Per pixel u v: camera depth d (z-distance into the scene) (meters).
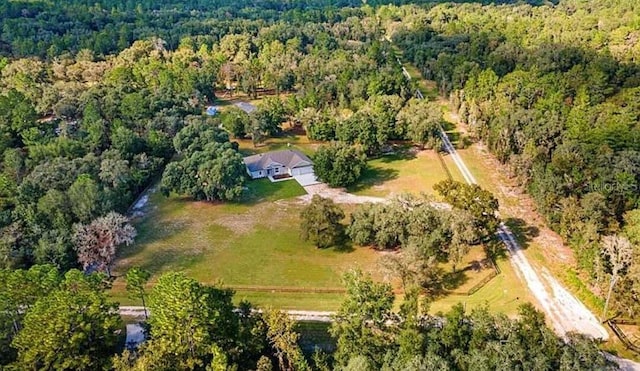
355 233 70.94
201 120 110.12
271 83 148.88
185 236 77.12
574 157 78.06
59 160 85.25
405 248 65.06
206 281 65.88
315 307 60.50
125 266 69.50
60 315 44.19
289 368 47.22
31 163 89.06
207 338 45.44
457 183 71.62
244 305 50.56
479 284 63.00
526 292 61.31
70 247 65.94
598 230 64.38
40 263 63.16
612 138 85.56
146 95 121.06
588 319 56.41
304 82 146.38
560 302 59.38
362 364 42.66
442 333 45.16
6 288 47.75
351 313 47.41
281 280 65.88
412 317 46.22
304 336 55.03
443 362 41.81
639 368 49.44
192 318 44.56
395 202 71.56
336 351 49.16
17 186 79.19
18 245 65.56
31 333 43.41
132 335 54.81
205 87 144.12
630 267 54.41
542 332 43.81
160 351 44.09
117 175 84.00
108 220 67.94
